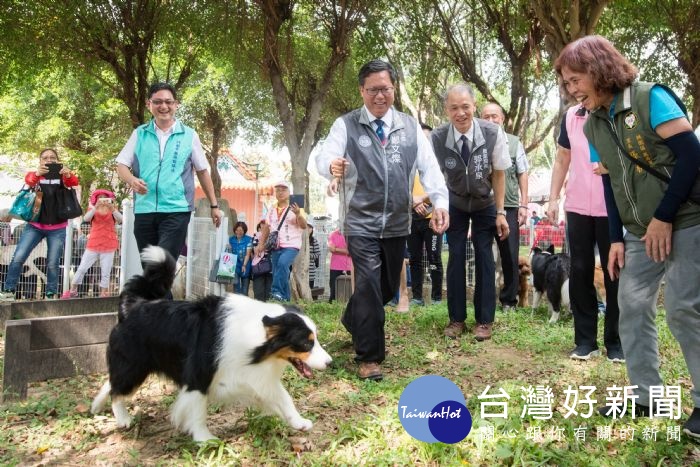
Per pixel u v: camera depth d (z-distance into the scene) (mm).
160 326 3207
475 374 4426
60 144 20219
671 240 2947
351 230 4223
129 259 8352
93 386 4082
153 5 11492
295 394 3889
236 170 27609
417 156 4441
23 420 3504
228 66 15250
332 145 4246
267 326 2986
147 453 3037
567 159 5016
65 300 5727
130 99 12148
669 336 5426
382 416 3354
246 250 8938
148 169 4789
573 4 9172
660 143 2922
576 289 4844
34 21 11086
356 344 4227
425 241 8055
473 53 14078
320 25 12617
